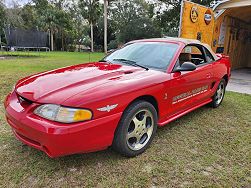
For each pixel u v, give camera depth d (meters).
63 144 2.22
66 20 42.53
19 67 10.27
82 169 2.57
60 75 2.96
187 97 3.73
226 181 2.47
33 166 2.59
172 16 24.53
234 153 3.05
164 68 3.37
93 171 2.55
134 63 3.57
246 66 14.80
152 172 2.57
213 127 3.89
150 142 3.08
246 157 2.96
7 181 2.35
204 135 3.56
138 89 2.74
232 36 11.98
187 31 8.83
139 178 2.46
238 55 13.30
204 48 4.40
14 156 2.77
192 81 3.73
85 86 2.54
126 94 2.60
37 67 10.54
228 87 7.75
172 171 2.60
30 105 2.43
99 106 2.38
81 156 2.82
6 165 2.60
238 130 3.82
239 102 5.61
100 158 2.80
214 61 4.57
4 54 20.41
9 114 2.56
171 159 2.84
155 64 3.48
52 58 17.20
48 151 2.29
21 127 2.41
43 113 2.31
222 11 9.94
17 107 2.55
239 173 2.62
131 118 2.70
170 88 3.24
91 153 2.89
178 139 3.38
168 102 3.28
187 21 8.72
